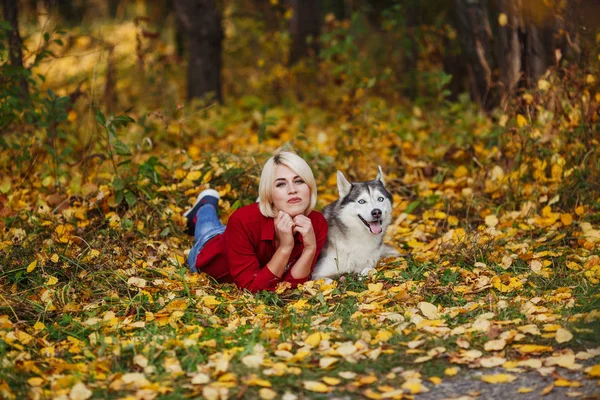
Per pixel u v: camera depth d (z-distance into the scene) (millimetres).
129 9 23250
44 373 3635
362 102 9898
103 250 5477
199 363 3717
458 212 6957
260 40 15812
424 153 8219
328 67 12180
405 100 11297
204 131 9727
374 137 8273
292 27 14328
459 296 4781
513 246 5789
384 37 14258
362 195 5449
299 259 4977
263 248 4984
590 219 6379
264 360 3695
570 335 3789
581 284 4848
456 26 10258
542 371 3533
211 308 4617
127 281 4992
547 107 7109
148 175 6543
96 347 3920
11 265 5234
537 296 4723
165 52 14805
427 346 3883
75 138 8172
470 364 3676
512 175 6918
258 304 4660
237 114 11125
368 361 3734
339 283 5195
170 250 5809
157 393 3371
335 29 12617
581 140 6957
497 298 4625
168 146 8703
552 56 7789
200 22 12453
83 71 12484
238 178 6867
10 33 7648
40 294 4750
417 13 13172
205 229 5602
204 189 6574
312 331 4145
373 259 5582
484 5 9453
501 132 7277
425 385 3514
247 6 17641
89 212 6449
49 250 5426
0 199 6348
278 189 4867
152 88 12328
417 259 5598
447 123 8930
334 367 3670
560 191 6730
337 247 5480
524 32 7824
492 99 9516
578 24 7414
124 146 6297
